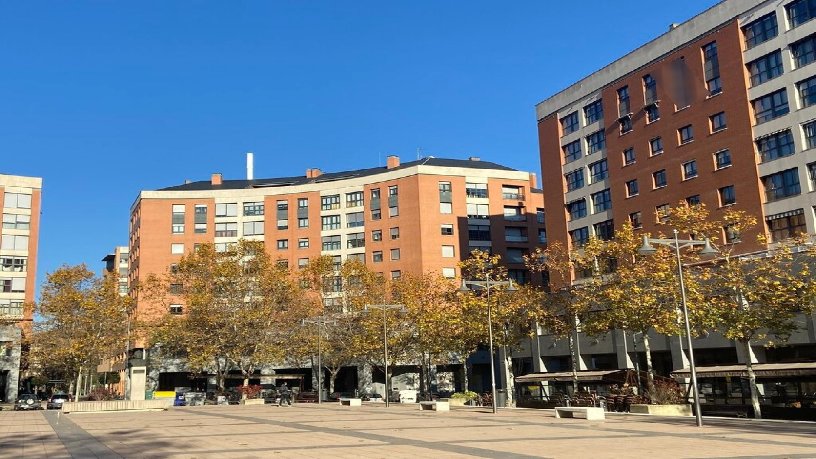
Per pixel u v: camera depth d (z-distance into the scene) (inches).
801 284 1190.9
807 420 1134.4
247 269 2501.2
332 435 877.2
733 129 1777.8
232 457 627.8
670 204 1940.2
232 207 3459.6
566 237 2333.9
